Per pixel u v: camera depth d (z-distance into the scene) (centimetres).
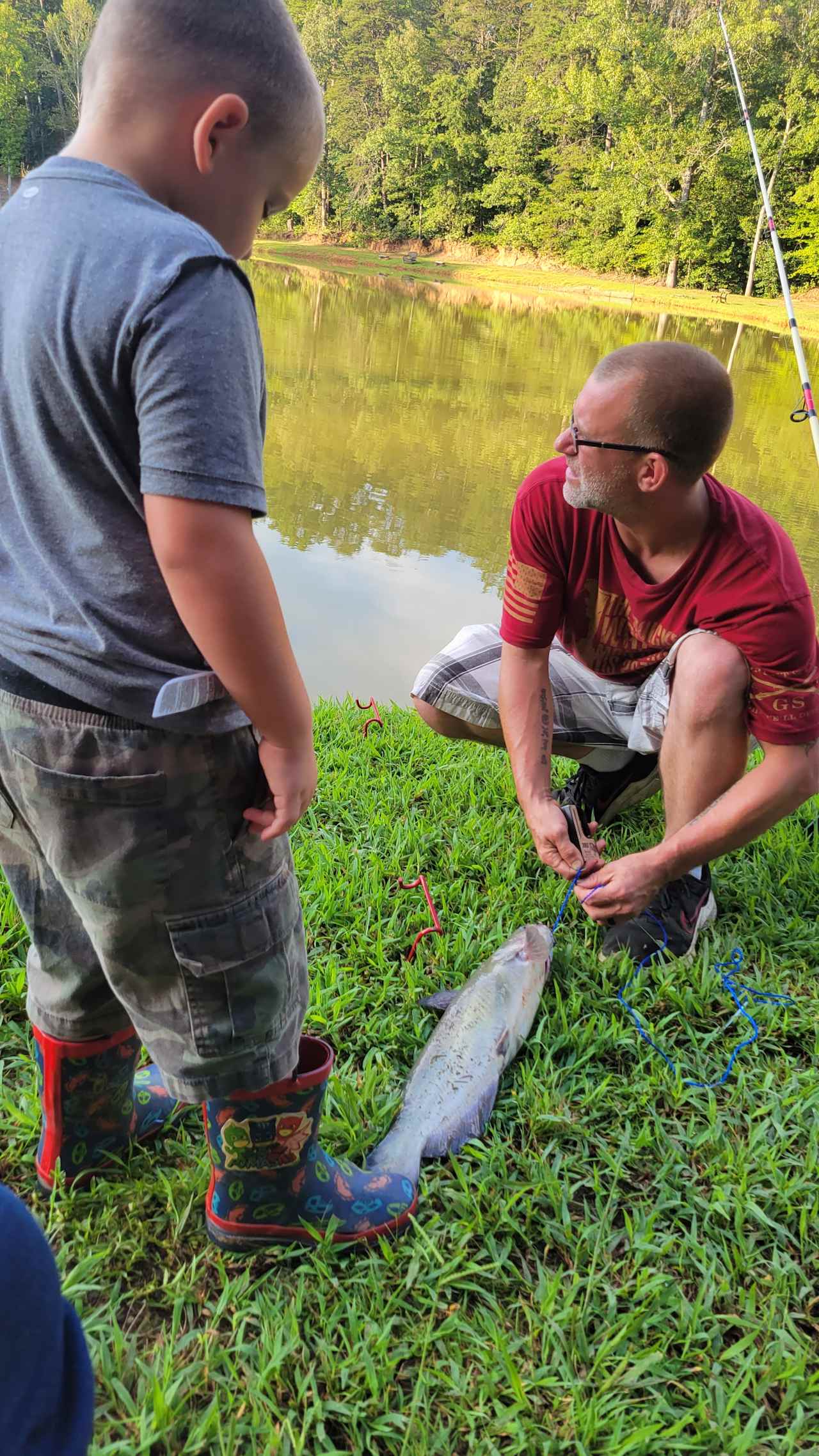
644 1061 220
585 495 231
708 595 238
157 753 128
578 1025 227
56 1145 171
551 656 297
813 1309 172
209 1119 159
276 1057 150
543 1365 156
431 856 295
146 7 119
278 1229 168
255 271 3344
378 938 251
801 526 820
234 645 122
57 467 121
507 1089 214
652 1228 182
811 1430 151
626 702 292
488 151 4553
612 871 250
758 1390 155
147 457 114
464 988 225
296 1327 155
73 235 117
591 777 316
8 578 130
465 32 4872
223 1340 156
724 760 249
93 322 113
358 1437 145
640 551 248
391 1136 192
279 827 137
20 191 125
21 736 130
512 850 298
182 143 123
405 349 1762
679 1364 159
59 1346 79
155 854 133
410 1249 173
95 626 124
